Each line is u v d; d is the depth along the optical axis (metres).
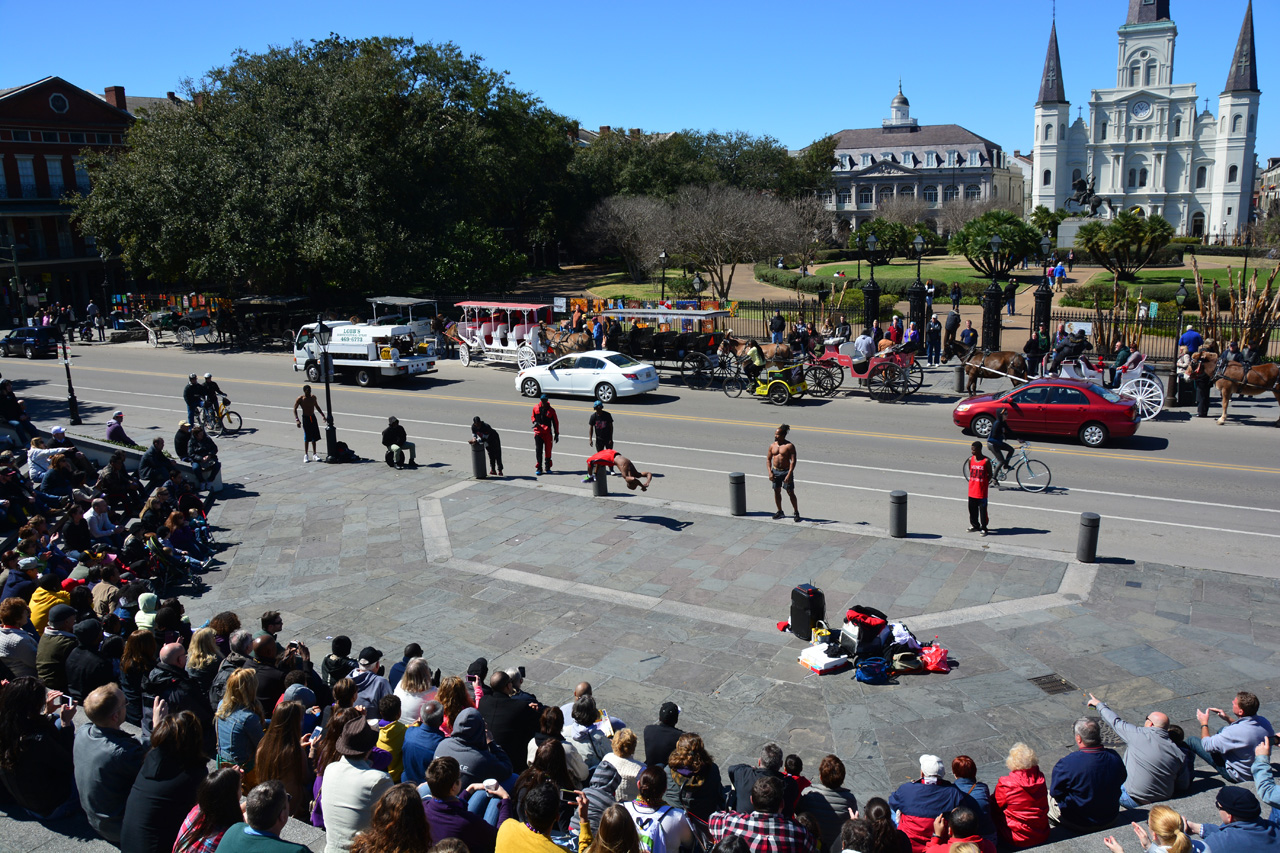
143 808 5.25
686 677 9.97
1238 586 12.08
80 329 45.06
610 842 4.66
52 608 8.02
